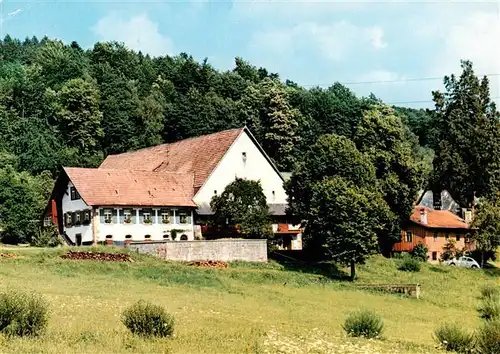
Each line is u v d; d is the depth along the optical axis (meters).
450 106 99.69
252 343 27.39
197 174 81.50
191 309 38.31
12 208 79.38
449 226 88.31
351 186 70.12
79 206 72.19
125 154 100.25
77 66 148.88
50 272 50.44
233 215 72.12
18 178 92.06
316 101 144.50
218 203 73.44
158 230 74.19
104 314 32.38
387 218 71.12
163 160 90.38
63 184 75.06
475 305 56.00
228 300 45.16
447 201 98.06
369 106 150.12
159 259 61.78
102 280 49.16
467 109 98.12
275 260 71.88
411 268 76.06
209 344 26.47
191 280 53.50
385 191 82.69
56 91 134.50
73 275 50.44
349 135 143.25
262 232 72.19
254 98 133.00
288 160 123.69
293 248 83.62
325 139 74.00
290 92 145.00
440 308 53.59
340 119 143.75
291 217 78.56
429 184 99.31
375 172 82.81
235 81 167.12
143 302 28.73
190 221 76.69
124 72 163.00
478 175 96.25
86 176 73.25
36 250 59.06
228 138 83.75
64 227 74.88
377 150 85.62
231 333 30.03
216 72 171.75
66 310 32.91
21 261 53.47
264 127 126.19
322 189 68.50
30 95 127.44
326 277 65.12
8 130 115.88
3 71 152.88
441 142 97.44
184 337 27.77
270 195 84.50
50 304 34.09
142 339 26.08
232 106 135.12
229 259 66.56
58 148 116.38
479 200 91.75
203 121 130.00
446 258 87.81
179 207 75.81
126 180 75.25
